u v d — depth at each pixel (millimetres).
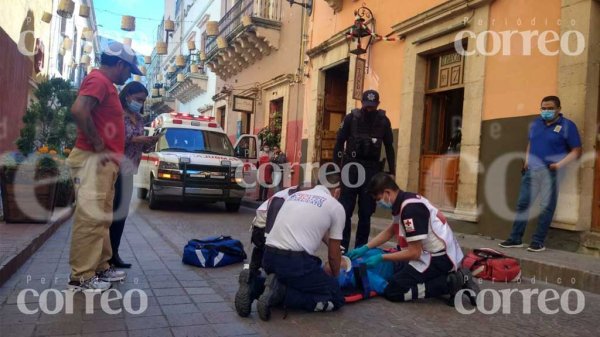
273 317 3611
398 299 4109
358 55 10148
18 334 3018
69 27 20875
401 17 9312
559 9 6121
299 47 14031
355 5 10930
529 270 5199
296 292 3672
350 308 3928
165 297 3977
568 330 3537
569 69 5879
